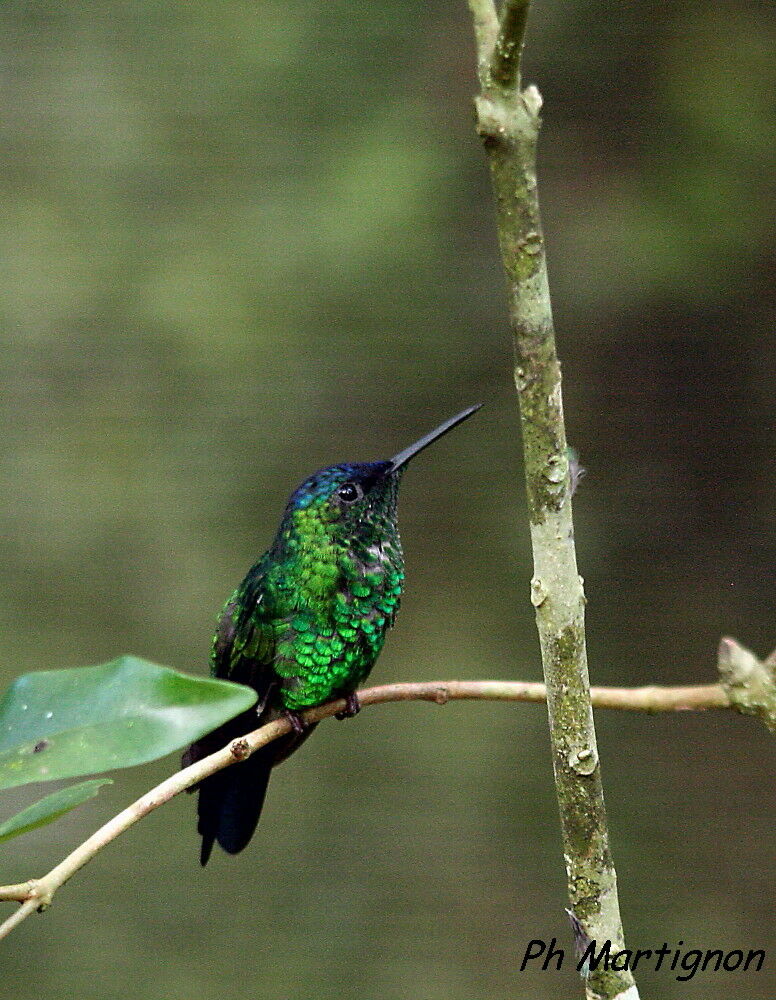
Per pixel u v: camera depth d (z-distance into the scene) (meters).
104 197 12.57
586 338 12.23
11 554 11.99
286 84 12.40
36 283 12.31
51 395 12.31
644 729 12.07
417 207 11.88
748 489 12.19
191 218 12.35
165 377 12.27
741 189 11.55
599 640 12.09
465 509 12.15
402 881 11.01
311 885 11.04
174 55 12.71
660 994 10.45
